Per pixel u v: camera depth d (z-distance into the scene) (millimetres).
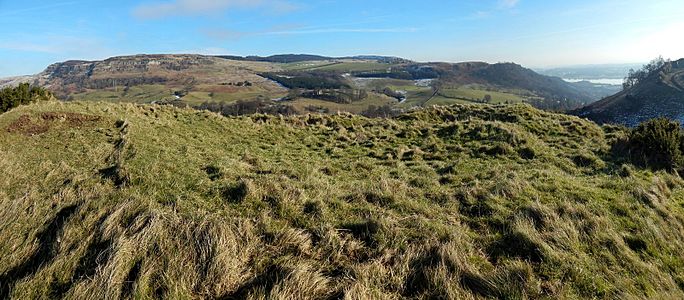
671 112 94000
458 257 6004
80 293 5367
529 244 6414
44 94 21656
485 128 17469
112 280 5496
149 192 8156
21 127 14320
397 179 10562
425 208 8016
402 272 5789
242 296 5375
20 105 17969
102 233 6617
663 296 5391
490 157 13859
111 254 5887
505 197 8617
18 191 8938
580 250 6449
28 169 10297
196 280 5578
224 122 19609
